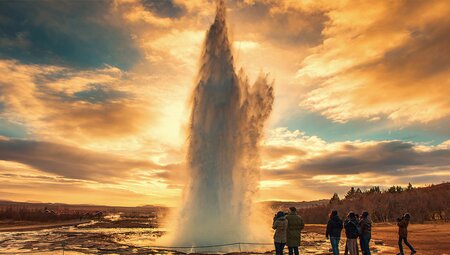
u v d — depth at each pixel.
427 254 19.86
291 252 16.08
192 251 25.11
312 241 32.12
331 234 16.09
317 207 112.44
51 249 26.61
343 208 98.38
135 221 93.81
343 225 16.50
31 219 88.19
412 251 19.33
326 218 103.50
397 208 87.44
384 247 24.58
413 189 110.00
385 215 88.50
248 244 26.50
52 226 67.94
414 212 81.19
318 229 58.09
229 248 25.83
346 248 16.59
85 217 110.00
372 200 95.62
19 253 24.17
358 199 103.06
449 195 82.38
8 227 64.56
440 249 22.69
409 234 36.66
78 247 27.64
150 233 45.34
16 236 41.06
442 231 39.91
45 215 93.81
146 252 24.23
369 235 16.34
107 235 41.22
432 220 73.31
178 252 24.31
